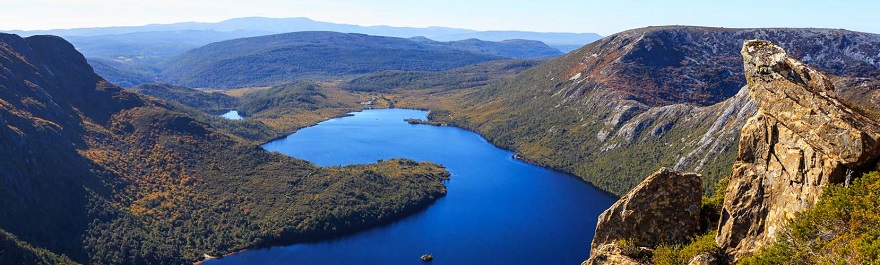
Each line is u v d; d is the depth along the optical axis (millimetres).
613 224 40219
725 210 34906
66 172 183375
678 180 39562
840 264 25734
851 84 183375
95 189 185500
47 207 163375
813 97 31062
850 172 28500
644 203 39531
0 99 195375
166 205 192250
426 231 183375
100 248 157750
